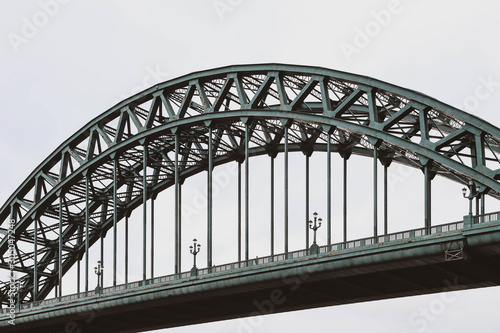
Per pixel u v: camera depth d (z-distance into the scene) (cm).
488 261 6812
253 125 8775
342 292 7981
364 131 7425
